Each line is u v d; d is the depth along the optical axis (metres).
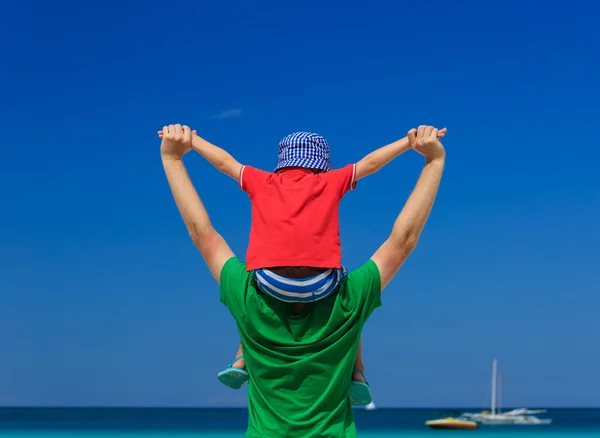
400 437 72.06
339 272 4.32
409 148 4.65
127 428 91.38
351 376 4.53
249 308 4.34
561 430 85.94
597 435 72.50
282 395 4.30
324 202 4.35
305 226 4.24
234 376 4.89
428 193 4.59
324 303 4.35
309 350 4.29
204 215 4.79
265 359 4.32
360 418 151.25
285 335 4.32
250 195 4.55
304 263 4.19
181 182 4.85
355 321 4.36
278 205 4.34
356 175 4.50
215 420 127.44
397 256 4.55
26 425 101.31
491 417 97.19
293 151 4.58
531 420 110.50
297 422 4.23
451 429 81.25
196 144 4.84
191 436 71.19
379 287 4.48
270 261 4.21
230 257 4.70
